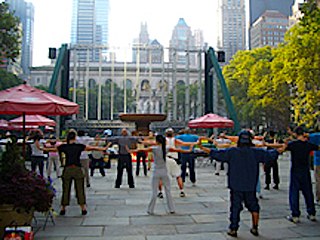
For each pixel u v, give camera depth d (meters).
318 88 24.67
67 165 6.77
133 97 64.06
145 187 10.27
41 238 5.20
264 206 7.61
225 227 5.83
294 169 6.32
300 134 6.36
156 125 32.28
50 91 21.86
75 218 6.46
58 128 22.02
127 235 5.36
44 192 5.25
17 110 6.54
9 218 4.90
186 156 10.62
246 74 40.12
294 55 23.66
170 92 59.81
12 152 5.40
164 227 5.83
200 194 9.04
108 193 9.24
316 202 7.93
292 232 5.55
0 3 17.64
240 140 5.49
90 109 55.53
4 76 38.38
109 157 15.87
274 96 34.00
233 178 5.37
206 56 27.30
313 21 15.20
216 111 25.38
